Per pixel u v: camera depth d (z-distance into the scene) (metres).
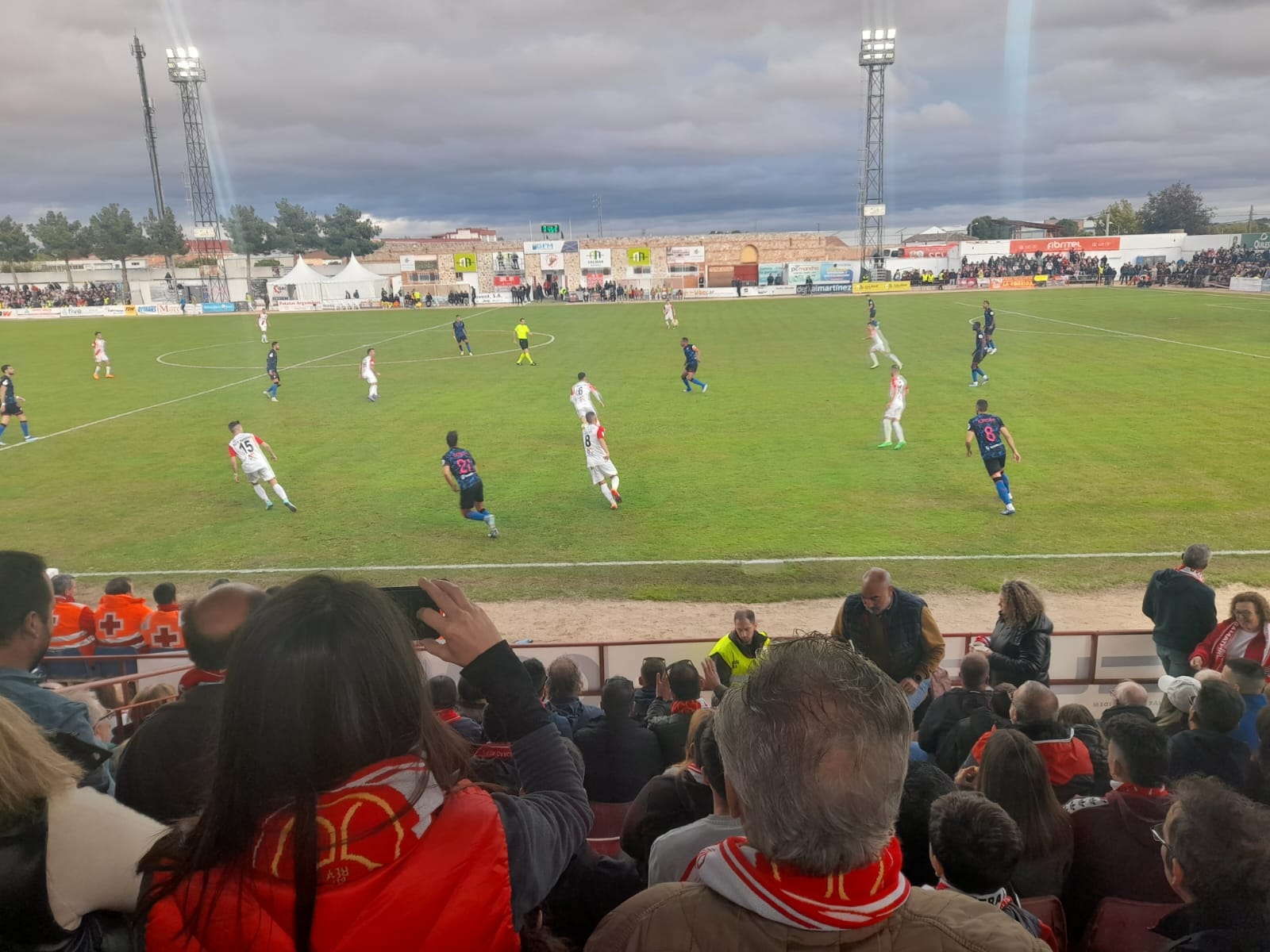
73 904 1.74
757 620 10.91
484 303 77.38
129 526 15.05
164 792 2.61
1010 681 7.50
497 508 15.55
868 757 1.39
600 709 6.38
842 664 1.54
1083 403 22.83
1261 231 91.31
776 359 33.38
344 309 74.25
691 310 60.50
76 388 30.86
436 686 5.60
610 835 5.14
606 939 1.49
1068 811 3.95
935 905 1.47
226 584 3.02
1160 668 8.53
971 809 2.65
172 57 70.50
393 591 1.80
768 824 1.39
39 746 1.78
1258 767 4.46
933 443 19.34
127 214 101.25
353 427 22.94
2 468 19.28
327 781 1.35
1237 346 32.09
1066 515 14.29
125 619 9.16
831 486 16.23
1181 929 2.75
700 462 18.31
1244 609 7.35
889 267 83.62
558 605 11.45
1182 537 13.17
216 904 1.32
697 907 1.46
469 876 1.42
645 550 13.31
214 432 22.61
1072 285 74.00
